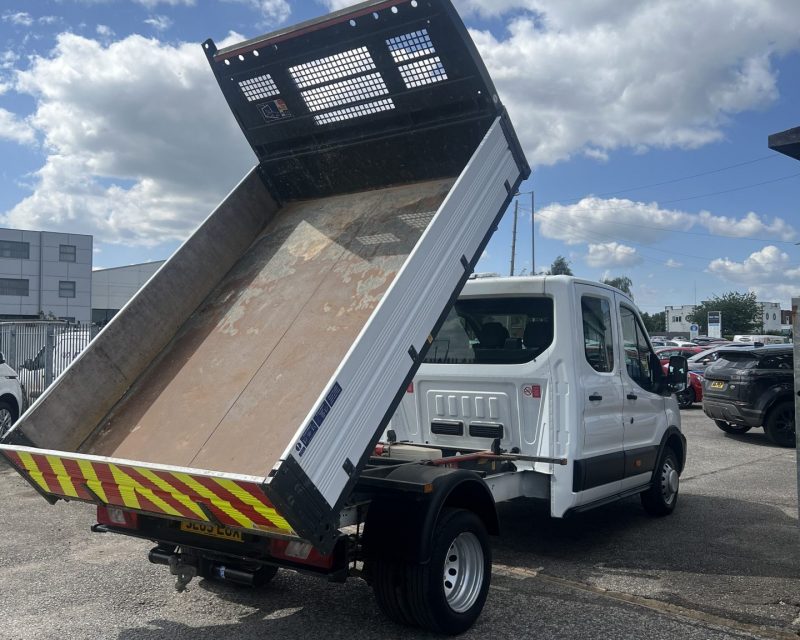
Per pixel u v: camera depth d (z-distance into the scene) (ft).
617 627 15.39
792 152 16.66
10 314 197.88
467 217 14.94
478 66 15.76
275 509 10.75
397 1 15.38
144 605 16.60
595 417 20.53
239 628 15.24
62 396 14.44
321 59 17.31
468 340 21.13
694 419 57.36
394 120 17.42
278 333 15.30
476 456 17.79
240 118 19.07
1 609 16.35
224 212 17.98
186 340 16.37
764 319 325.01
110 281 226.58
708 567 19.65
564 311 19.80
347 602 16.80
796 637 14.98
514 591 17.62
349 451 11.85
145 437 14.15
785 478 32.86
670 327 358.43
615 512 26.04
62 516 25.14
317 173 19.01
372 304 14.88
